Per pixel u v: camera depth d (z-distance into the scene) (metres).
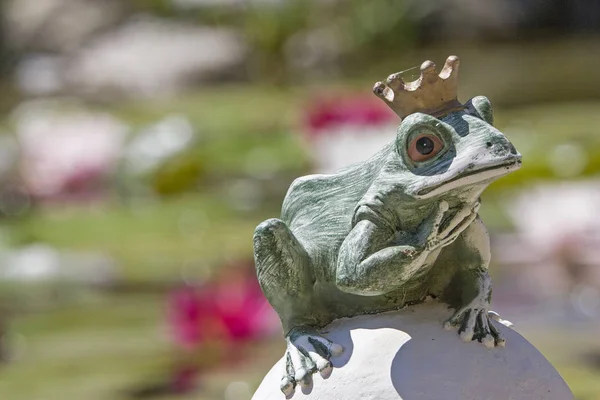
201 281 8.20
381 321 3.32
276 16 21.92
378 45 22.14
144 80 20.69
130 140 12.99
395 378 3.18
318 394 3.22
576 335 7.00
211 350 7.01
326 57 21.72
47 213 12.12
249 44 21.78
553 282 8.48
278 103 17.92
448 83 3.19
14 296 8.66
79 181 12.48
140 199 12.52
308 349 3.29
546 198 9.79
